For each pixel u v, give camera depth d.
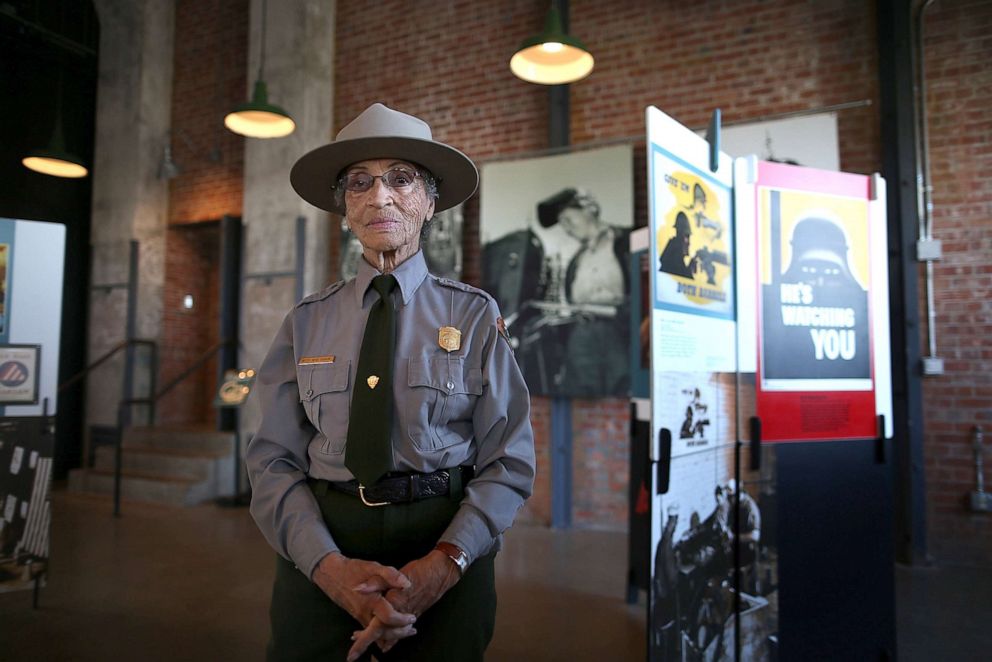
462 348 1.16
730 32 4.11
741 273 2.07
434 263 4.77
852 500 2.15
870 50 3.77
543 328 4.39
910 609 2.87
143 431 5.90
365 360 1.14
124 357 6.15
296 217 5.46
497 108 4.77
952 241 3.57
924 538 3.53
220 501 5.07
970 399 3.51
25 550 2.81
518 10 4.73
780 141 3.86
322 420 1.15
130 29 6.43
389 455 1.08
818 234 2.18
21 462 2.82
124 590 3.12
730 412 2.04
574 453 4.41
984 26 3.55
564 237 4.37
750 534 2.04
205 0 6.47
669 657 1.73
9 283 2.82
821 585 2.08
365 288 1.21
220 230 6.48
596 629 2.65
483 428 1.16
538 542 4.00
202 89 6.42
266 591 3.12
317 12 5.52
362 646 0.95
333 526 1.11
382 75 5.27
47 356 2.89
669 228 1.79
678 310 1.81
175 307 6.56
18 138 5.91
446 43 5.00
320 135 5.49
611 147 4.26
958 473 3.52
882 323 2.26
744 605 2.03
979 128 3.54
